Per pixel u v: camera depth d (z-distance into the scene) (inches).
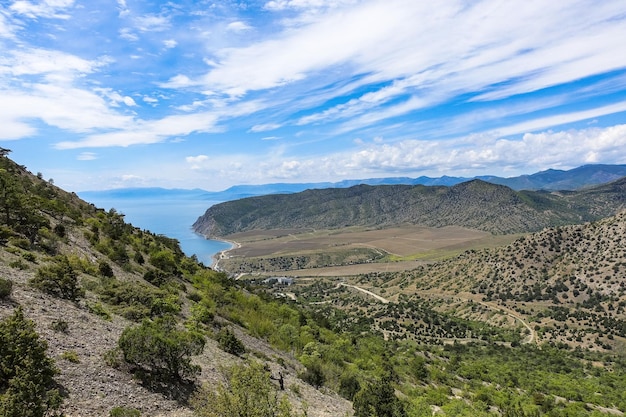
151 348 695.1
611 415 2541.8
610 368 4207.7
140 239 2501.2
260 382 575.2
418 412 1603.1
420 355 3927.2
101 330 808.3
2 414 401.1
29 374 456.8
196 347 782.5
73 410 505.4
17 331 504.7
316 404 1052.5
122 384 631.2
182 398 677.3
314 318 3646.7
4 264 983.0
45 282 901.8
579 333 5231.3
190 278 2351.1
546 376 3673.7
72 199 2773.1
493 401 2385.6
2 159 2361.0
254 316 2021.4
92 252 1633.9
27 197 1594.5
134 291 1177.4
